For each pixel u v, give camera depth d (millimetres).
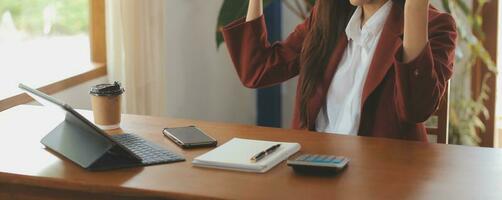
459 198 1340
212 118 3730
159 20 2932
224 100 3809
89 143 1602
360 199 1336
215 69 3705
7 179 1520
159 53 2949
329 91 2020
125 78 2789
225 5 3086
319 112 2041
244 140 1709
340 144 1729
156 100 2945
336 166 1476
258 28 2143
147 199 1425
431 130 2150
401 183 1429
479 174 1485
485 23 3418
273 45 2180
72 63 2889
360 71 1958
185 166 1555
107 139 1554
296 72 2182
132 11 2764
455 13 3312
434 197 1346
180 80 3402
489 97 3471
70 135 1680
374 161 1582
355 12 1963
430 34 1857
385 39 1918
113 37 2773
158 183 1441
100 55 2934
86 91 2773
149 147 1685
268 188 1401
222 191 1385
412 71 1696
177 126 1911
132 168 1539
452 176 1473
